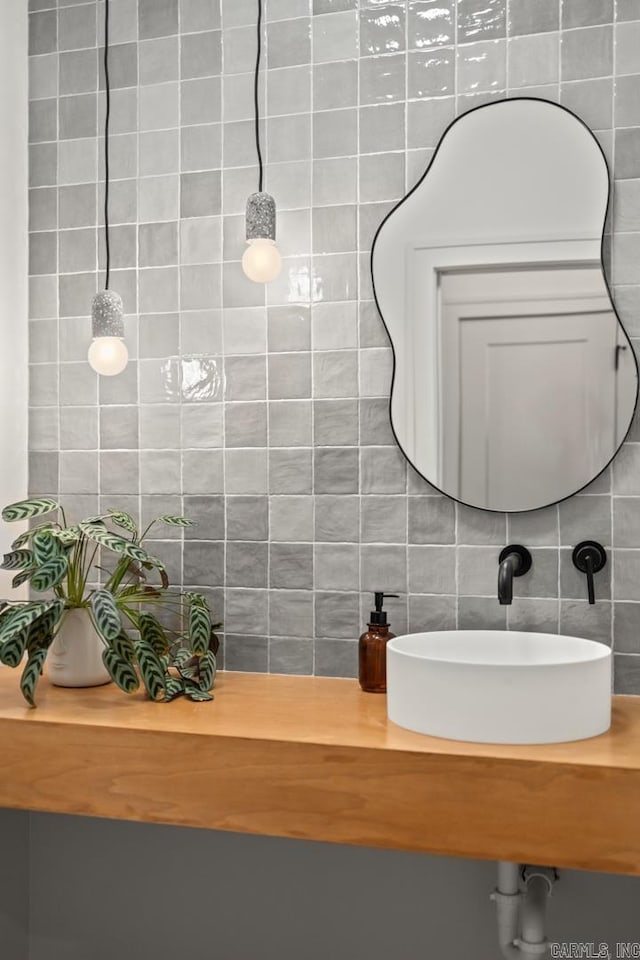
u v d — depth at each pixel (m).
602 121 1.81
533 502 1.83
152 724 1.58
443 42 1.89
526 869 1.75
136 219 2.08
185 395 2.04
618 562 1.80
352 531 1.94
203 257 2.04
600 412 1.79
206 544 2.03
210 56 2.04
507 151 1.85
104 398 2.10
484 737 1.47
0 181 2.05
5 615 1.71
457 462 1.87
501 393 1.85
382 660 1.80
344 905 1.97
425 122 1.90
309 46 1.97
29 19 2.15
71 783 1.59
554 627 1.83
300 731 1.54
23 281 2.14
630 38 1.79
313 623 1.96
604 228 1.80
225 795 1.52
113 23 2.11
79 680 1.84
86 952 2.13
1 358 2.06
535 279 1.83
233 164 2.02
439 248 1.88
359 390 1.94
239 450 2.01
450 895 1.91
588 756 1.40
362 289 1.93
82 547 1.93
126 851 2.10
